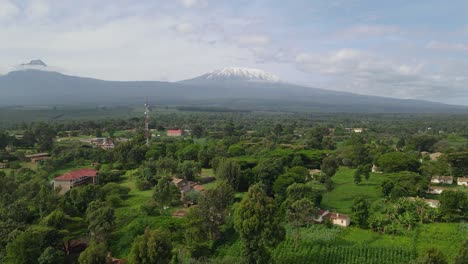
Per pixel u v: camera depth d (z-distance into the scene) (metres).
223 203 66.06
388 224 67.44
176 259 54.94
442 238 62.59
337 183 103.69
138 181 94.62
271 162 98.06
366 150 135.00
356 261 56.16
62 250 59.06
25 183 83.56
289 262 56.56
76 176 92.31
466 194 75.38
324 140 171.25
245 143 154.75
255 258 54.31
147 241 49.44
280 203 78.12
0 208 70.69
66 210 72.00
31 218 70.38
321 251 58.78
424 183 87.50
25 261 53.00
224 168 91.75
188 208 73.44
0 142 139.00
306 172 101.25
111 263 56.53
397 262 55.28
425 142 164.50
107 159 122.06
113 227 64.88
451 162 107.19
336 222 70.44
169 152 124.19
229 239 64.50
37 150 139.88
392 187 85.38
